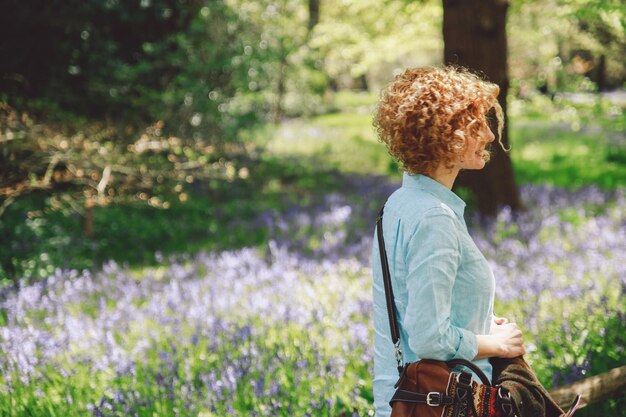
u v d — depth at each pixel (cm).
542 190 1113
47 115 898
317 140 2139
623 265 610
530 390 217
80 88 1021
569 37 1256
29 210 830
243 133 1128
